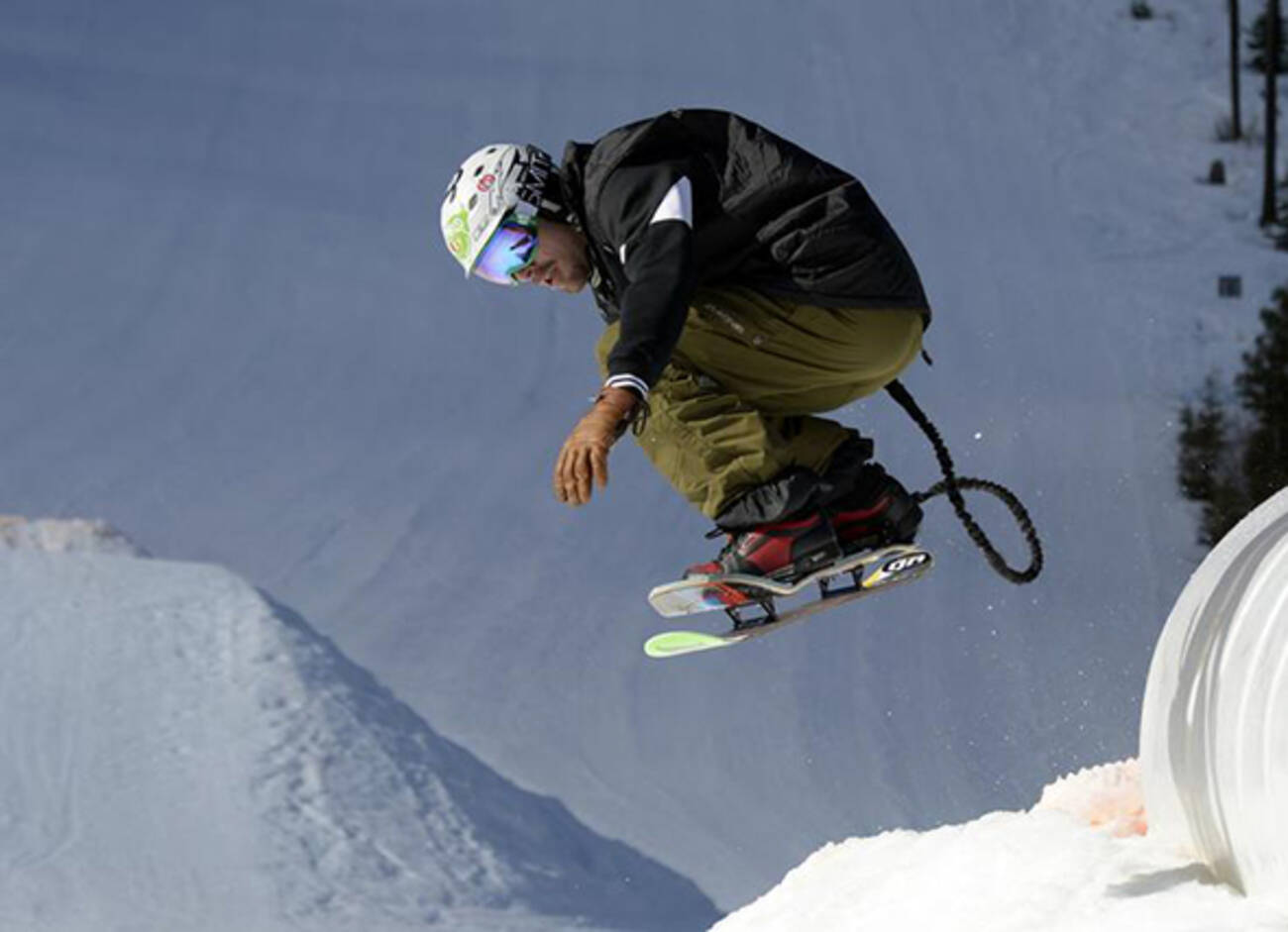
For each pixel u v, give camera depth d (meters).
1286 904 3.91
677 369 4.93
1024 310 34.09
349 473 27.67
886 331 4.88
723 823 17.25
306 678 13.51
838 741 19.33
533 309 34.19
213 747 12.55
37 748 12.27
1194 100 44.12
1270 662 4.02
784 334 4.80
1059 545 24.41
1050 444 28.03
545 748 19.11
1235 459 26.72
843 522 5.09
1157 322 33.50
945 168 41.03
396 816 12.37
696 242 4.73
